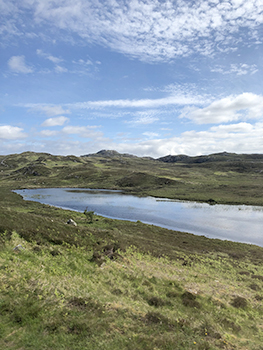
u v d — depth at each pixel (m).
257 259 34.34
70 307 12.15
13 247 20.00
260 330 14.10
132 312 12.80
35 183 167.62
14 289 12.75
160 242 39.06
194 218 64.88
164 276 21.66
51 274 16.22
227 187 120.12
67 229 30.42
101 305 12.88
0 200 80.31
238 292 20.78
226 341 11.52
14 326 10.04
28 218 29.31
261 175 171.88
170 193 113.56
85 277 17.48
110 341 9.87
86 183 168.38
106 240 30.22
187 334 11.47
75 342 9.57
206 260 31.39
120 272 20.12
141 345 9.87
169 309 14.62
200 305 16.03
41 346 9.05
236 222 60.44
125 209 77.81
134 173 173.25
